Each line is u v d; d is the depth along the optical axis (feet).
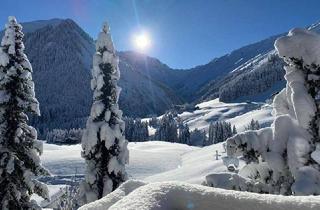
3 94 63.46
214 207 6.82
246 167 28.09
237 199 6.92
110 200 9.25
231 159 27.96
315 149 25.26
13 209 62.34
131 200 6.71
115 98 72.13
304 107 25.45
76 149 373.20
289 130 26.68
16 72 63.72
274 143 26.68
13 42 63.98
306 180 23.71
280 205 6.76
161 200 6.75
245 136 27.25
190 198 6.92
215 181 24.53
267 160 26.32
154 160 305.12
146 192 6.91
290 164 25.35
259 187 24.70
